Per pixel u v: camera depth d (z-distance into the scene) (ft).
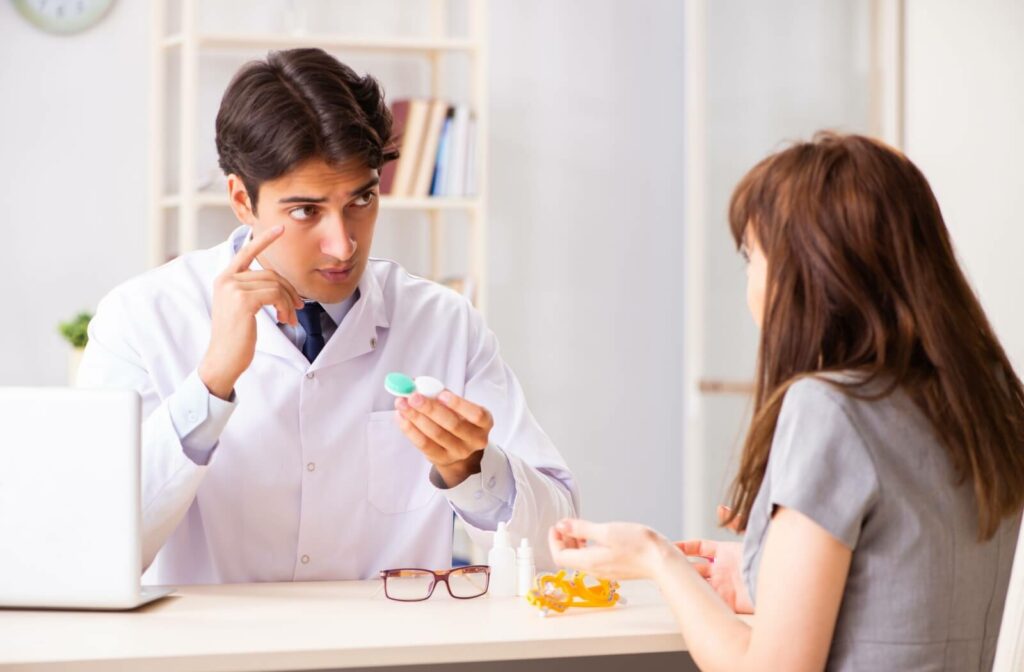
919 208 3.95
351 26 12.08
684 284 12.88
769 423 3.96
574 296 12.67
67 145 11.50
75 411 4.39
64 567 4.40
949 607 3.77
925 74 9.60
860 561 3.76
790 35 10.87
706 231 12.08
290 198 4.93
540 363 12.63
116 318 5.62
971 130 9.20
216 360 4.83
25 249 11.43
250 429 5.49
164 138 11.53
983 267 9.07
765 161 4.18
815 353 3.94
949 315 3.87
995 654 3.80
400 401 4.66
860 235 3.87
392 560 5.69
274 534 5.54
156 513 4.87
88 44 11.52
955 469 3.81
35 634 4.04
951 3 9.39
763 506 3.93
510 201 12.53
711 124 12.05
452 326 6.04
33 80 11.42
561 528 4.32
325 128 4.83
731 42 11.71
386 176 11.35
